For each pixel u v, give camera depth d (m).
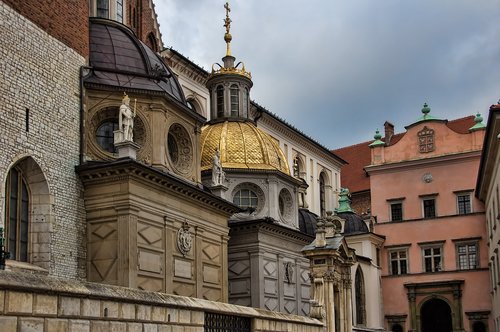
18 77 23.84
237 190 41.75
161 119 29.33
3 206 22.42
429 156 61.25
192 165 31.69
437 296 58.41
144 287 26.00
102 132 28.64
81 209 26.08
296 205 44.72
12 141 23.19
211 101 46.41
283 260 41.75
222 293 31.94
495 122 37.84
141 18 41.78
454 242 58.91
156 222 27.30
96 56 29.78
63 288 10.59
